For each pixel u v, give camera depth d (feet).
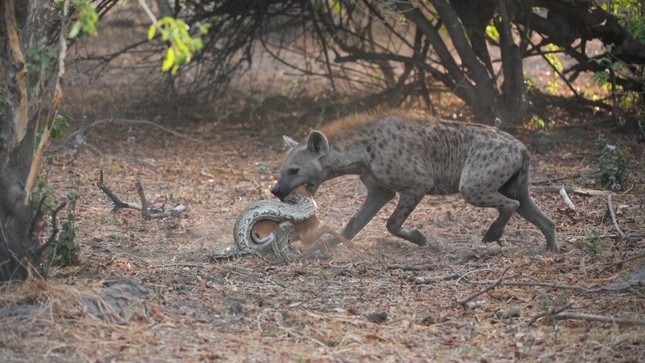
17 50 29.84
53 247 34.81
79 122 74.28
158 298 32.17
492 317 31.94
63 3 32.19
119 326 29.17
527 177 41.78
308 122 78.59
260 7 76.54
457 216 48.93
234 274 36.37
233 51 78.95
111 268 36.01
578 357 28.45
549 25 70.59
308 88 88.74
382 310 32.55
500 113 70.38
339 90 87.20
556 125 72.49
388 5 65.10
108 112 79.82
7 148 30.66
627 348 29.01
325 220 48.49
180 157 65.77
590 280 36.19
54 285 30.50
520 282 35.01
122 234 43.45
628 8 68.80
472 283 35.70
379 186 42.32
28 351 26.96
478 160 40.88
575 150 66.03
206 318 30.86
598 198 52.44
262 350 28.17
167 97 84.33
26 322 28.58
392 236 44.88
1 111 32.04
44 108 78.43
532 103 78.07
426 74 82.02
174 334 29.09
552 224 41.86
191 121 79.30
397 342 29.48
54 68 34.32
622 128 70.13
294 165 40.68
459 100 81.97
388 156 40.98
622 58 68.13
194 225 45.91
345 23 83.41
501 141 41.01
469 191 41.06
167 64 26.66
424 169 41.24
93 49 100.32
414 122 41.70
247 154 67.41
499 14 69.15
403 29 99.30
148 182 57.06
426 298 34.09
